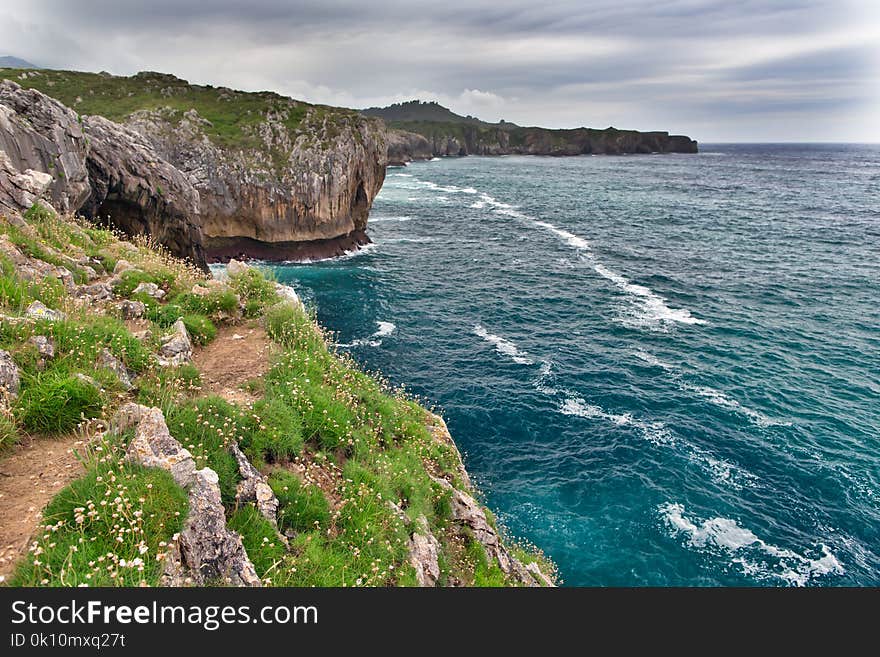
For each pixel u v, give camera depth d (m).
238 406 8.58
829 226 78.38
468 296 45.47
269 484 7.46
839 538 18.38
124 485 5.48
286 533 6.96
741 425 25.09
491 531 11.66
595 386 29.08
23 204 15.19
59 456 6.29
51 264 12.48
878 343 34.22
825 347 33.75
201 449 6.94
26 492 5.60
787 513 19.58
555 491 20.88
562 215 89.94
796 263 55.66
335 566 6.65
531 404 27.19
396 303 43.56
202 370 10.25
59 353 8.03
